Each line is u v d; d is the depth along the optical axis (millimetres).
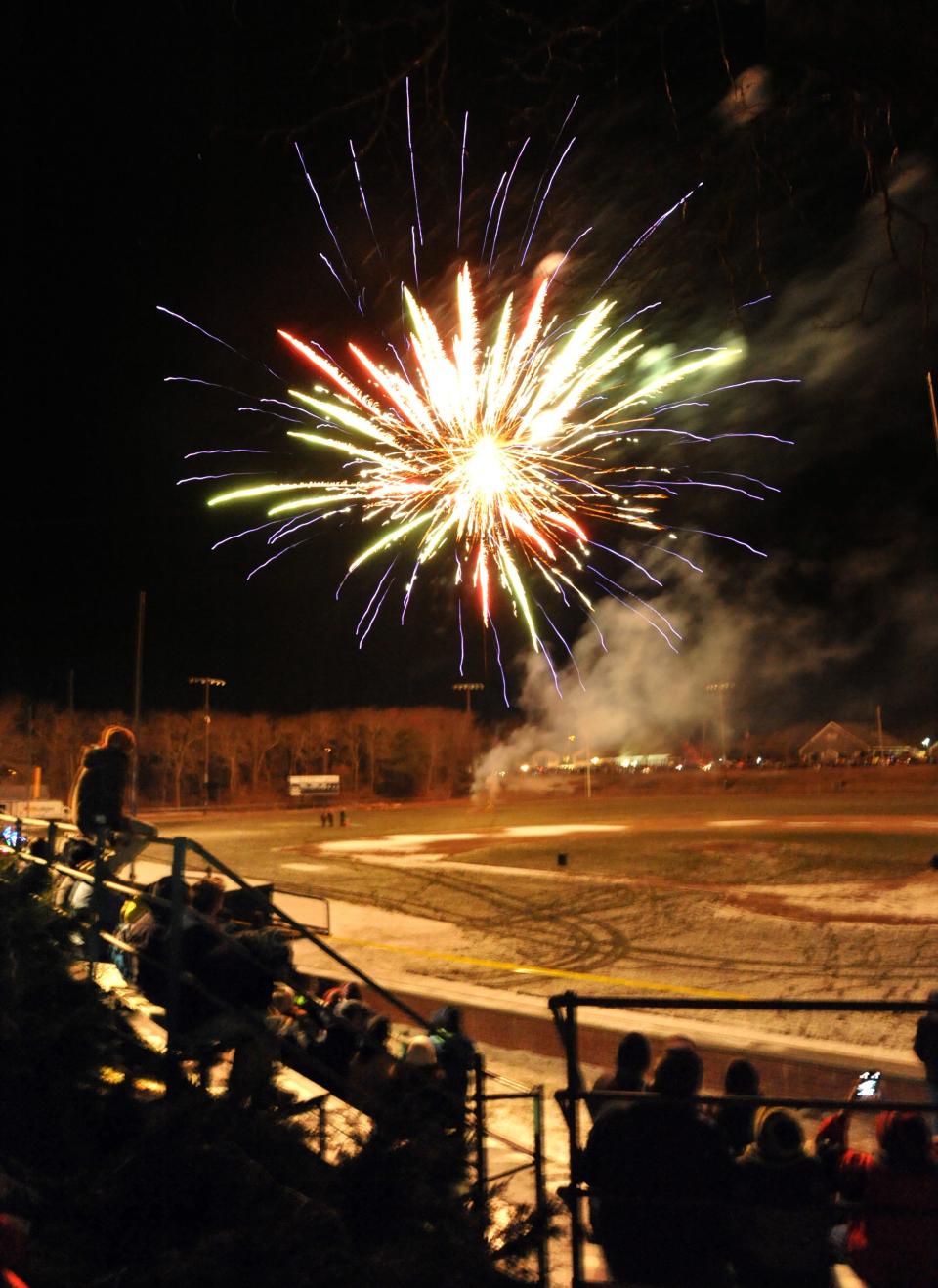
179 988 4938
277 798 115062
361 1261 2818
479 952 19719
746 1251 3984
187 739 108688
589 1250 5344
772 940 19469
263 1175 3064
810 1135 8445
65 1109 3377
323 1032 5887
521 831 49719
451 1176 3457
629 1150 3938
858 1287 4688
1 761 93938
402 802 108562
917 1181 3855
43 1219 2949
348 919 24000
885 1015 13188
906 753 135750
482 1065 6316
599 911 23953
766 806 62969
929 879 26297
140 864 30734
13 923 4387
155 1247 2801
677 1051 4047
